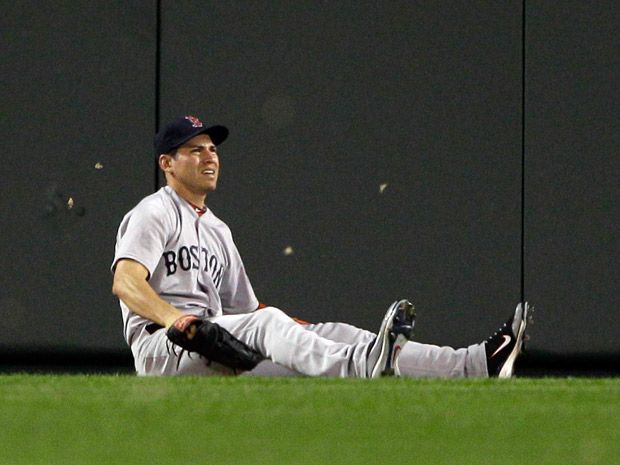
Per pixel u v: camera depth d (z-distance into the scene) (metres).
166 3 24.14
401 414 11.53
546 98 23.98
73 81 24.22
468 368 16.92
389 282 24.02
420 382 14.59
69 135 24.19
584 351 23.83
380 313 24.00
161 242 17.92
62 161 24.19
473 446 9.91
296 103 24.14
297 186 24.11
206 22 24.16
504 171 24.00
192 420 11.12
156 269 18.16
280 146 24.14
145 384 14.09
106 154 24.16
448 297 23.98
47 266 24.14
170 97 24.14
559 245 23.86
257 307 19.38
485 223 23.97
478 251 23.97
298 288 24.08
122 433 10.45
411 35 24.11
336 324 17.89
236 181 24.12
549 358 23.88
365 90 24.09
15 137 24.23
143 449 9.72
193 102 24.14
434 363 16.91
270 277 24.08
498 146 24.00
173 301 18.23
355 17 24.14
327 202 24.06
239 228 24.09
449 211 24.00
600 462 9.12
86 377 15.43
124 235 17.86
